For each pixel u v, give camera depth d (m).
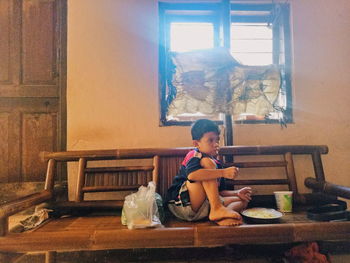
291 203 1.52
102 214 1.58
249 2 1.94
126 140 1.83
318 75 1.90
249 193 1.45
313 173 1.85
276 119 1.88
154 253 1.62
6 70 1.98
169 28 1.96
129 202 1.28
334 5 1.93
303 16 1.92
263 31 2.02
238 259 1.58
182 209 1.34
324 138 1.88
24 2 2.00
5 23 1.99
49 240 1.13
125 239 1.14
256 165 1.69
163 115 1.86
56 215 1.56
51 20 2.01
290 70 1.90
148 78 1.85
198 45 1.98
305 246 1.39
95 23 1.85
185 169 1.39
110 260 1.62
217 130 1.38
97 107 1.83
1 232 1.14
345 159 1.87
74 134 1.81
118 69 1.84
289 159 1.71
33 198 1.38
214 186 1.29
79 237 1.14
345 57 1.91
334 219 1.31
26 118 1.97
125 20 1.86
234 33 2.01
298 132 1.87
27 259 1.56
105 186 1.62
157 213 1.28
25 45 1.99
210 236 1.14
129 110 1.84
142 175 1.67
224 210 1.24
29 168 1.94
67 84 1.83
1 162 1.93
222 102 1.75
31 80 1.98
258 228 1.15
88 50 1.84
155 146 1.83
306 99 1.89
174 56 1.75
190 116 1.92
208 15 1.98
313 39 1.91
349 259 1.60
